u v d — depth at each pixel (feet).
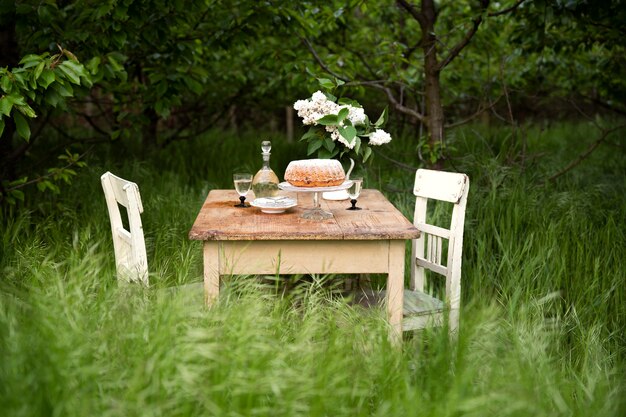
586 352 8.93
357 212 10.30
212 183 19.62
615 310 11.11
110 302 8.16
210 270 8.95
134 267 8.99
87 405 5.98
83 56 15.64
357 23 25.61
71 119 30.19
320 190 9.72
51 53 15.26
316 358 7.44
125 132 19.13
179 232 13.97
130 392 6.27
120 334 7.16
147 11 16.25
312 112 10.29
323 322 8.67
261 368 6.95
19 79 11.93
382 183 18.57
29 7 14.33
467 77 26.16
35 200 15.99
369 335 8.20
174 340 7.12
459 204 10.02
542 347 8.32
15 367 6.35
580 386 8.05
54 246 12.37
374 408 7.38
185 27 18.80
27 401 5.94
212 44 18.12
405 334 10.07
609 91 21.62
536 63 23.38
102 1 15.06
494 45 24.73
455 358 7.66
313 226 9.20
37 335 6.95
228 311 7.97
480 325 8.04
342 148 10.63
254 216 9.95
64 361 6.47
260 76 25.00
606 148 25.32
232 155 23.45
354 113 10.41
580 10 15.97
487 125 29.60
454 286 10.05
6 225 14.06
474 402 6.38
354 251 9.07
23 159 20.29
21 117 12.14
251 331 7.27
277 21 17.54
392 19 25.09
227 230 8.87
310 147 10.48
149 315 7.63
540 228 13.60
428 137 18.29
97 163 19.90
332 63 20.04
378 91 27.27
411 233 8.86
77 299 7.95
